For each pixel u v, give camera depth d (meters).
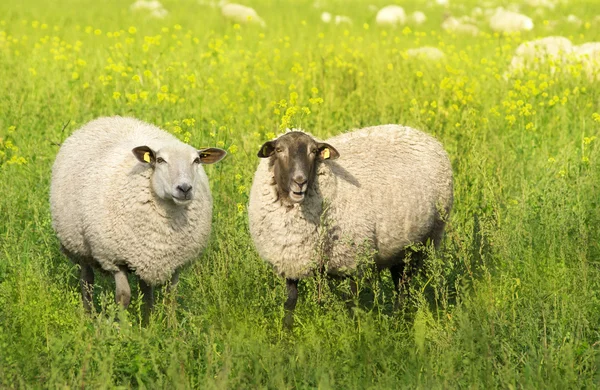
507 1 65.88
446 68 21.66
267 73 22.25
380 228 11.34
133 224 10.84
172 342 9.23
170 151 10.70
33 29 35.06
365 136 12.05
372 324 9.18
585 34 37.34
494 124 18.08
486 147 15.27
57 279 11.45
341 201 11.02
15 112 17.22
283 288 10.97
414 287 11.85
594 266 11.07
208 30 33.81
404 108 17.94
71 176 11.51
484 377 8.43
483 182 13.65
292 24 39.50
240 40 30.12
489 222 11.59
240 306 10.21
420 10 59.53
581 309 9.71
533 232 12.01
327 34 35.88
